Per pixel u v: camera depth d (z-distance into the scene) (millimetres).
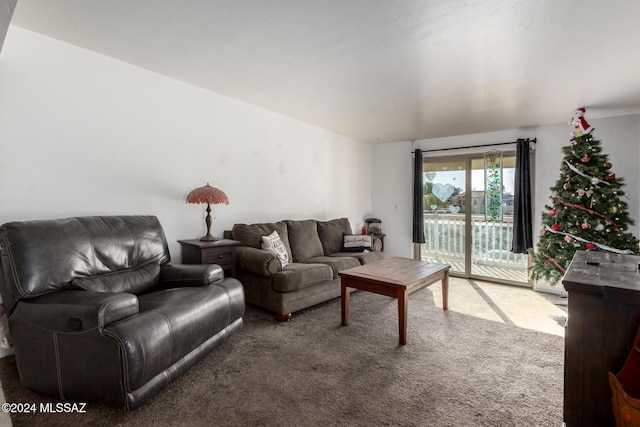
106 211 2670
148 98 2912
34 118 2279
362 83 3037
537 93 3213
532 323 3051
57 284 1907
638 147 3842
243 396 1834
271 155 4137
